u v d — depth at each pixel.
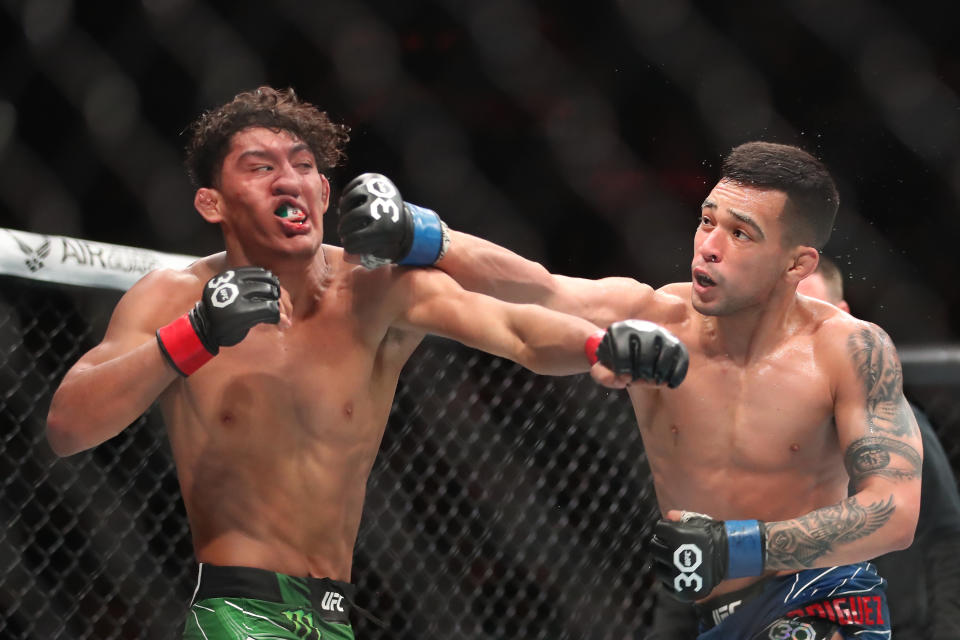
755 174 6.27
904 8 14.05
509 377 10.37
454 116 14.94
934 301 14.27
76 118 14.23
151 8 13.90
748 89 14.55
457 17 14.72
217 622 5.80
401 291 6.10
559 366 5.69
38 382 9.85
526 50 14.84
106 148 14.38
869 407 6.23
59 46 13.88
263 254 6.05
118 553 10.73
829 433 6.45
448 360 10.15
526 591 11.34
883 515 5.89
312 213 6.09
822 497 6.48
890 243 14.39
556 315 5.77
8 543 9.36
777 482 6.42
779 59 14.46
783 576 6.48
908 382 9.31
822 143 14.48
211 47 14.24
